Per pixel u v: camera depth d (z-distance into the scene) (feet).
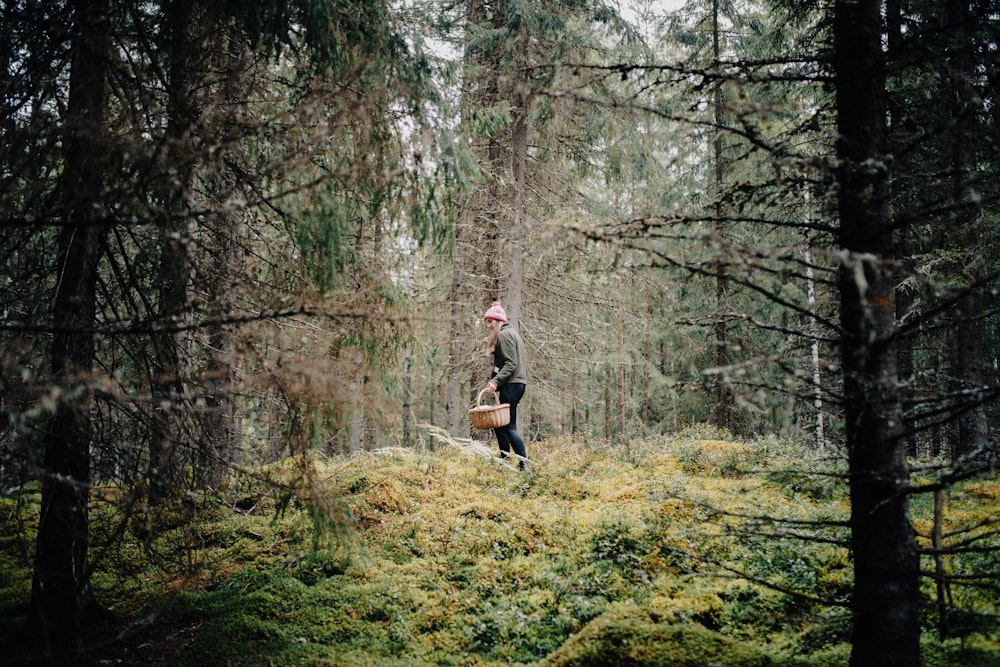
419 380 54.60
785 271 11.13
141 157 12.35
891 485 10.49
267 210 17.87
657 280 38.73
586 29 35.68
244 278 14.71
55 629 14.79
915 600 10.57
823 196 11.68
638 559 16.78
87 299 14.47
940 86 13.09
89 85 13.84
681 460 28.09
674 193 49.83
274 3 14.75
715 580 15.51
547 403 43.45
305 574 17.63
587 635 13.00
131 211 12.69
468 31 35.22
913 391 11.94
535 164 40.57
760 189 11.89
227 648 14.07
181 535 19.38
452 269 41.70
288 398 13.69
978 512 18.99
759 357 10.03
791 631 13.61
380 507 21.15
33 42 13.46
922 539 16.30
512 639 14.58
